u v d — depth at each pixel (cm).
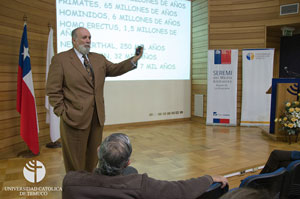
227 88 578
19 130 378
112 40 540
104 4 524
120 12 545
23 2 380
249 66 567
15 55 370
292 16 543
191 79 655
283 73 647
